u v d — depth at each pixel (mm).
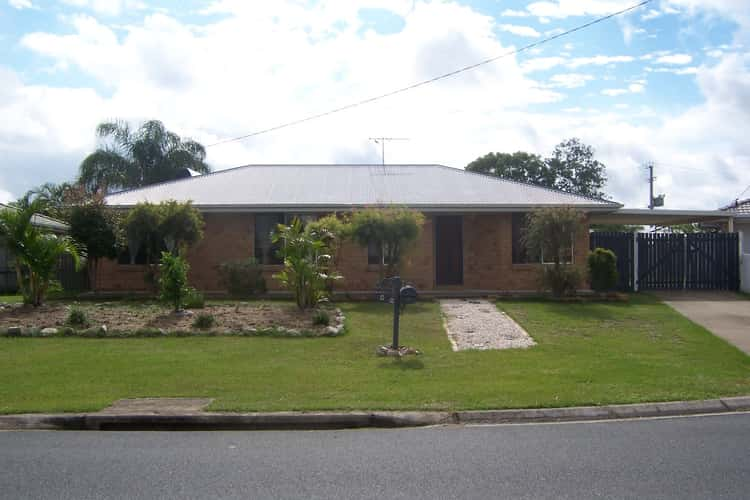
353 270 21078
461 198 21422
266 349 12008
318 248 16109
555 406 8336
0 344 12297
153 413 7926
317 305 16516
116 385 9359
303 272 15766
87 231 18953
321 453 6629
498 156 48938
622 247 21703
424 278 21203
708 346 12578
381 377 9922
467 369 10500
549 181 48219
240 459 6430
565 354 11750
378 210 18688
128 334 13117
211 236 21422
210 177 24609
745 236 25109
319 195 21766
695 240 21812
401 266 19203
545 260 19797
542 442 7004
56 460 6426
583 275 18734
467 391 9047
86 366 10547
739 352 12047
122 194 22531
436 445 6910
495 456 6480
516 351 12016
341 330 13625
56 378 9758
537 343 12781
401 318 15516
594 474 5898
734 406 8633
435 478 5797
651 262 21734
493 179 24328
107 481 5773
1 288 22344
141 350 11844
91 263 20516
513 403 8414
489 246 21594
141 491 5508
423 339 13125
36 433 7574
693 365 10867
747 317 16125
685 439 7102
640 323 15062
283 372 10227
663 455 6488
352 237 18656
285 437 7348
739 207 30172
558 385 9430
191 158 35938
